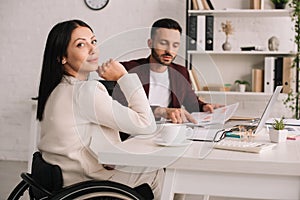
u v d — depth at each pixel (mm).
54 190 1892
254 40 5078
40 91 2014
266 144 2055
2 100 5578
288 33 5023
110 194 1794
